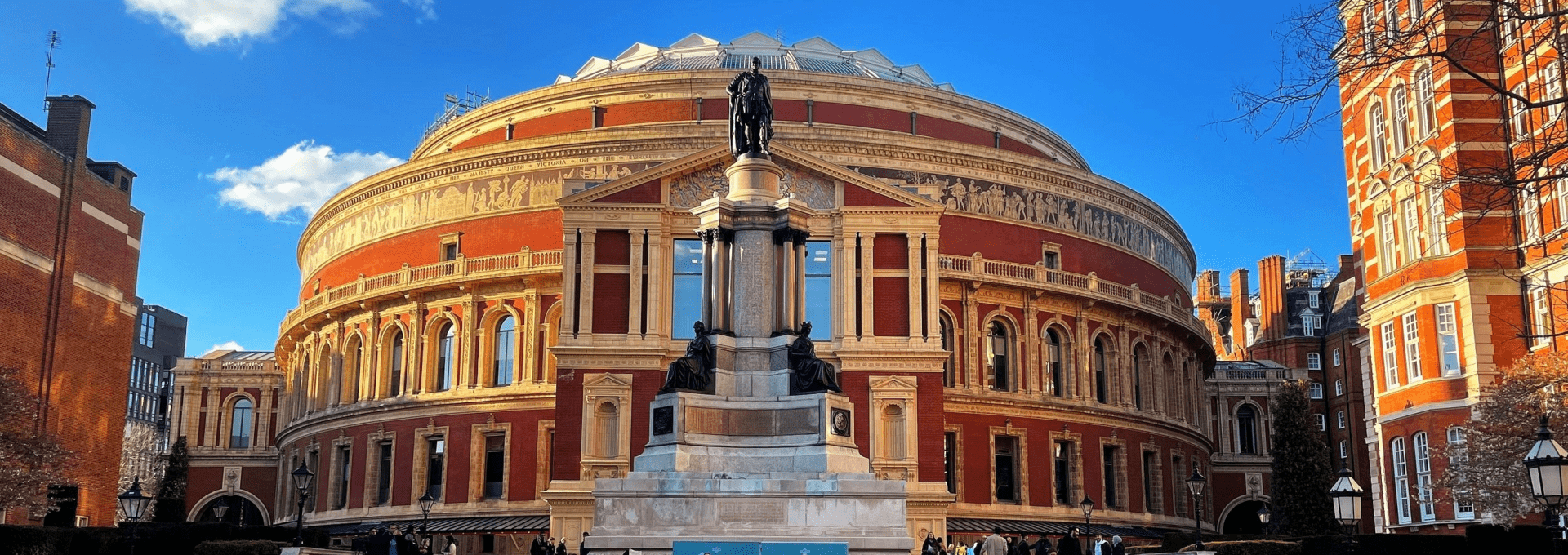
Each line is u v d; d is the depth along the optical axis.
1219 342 150.75
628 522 40.06
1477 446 50.16
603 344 70.94
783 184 74.62
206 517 115.88
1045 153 105.69
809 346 43.19
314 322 96.81
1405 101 61.19
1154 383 95.69
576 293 72.19
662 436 41.78
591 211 72.94
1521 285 55.81
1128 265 96.25
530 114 99.00
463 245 87.69
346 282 94.75
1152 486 94.19
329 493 90.88
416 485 84.38
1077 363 89.94
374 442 88.06
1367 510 117.19
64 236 71.38
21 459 57.81
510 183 87.25
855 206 74.19
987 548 48.28
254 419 118.44
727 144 73.62
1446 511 57.12
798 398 42.12
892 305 73.06
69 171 72.19
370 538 54.69
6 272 66.31
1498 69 55.31
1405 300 60.25
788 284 44.38
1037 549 60.09
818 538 39.59
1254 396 122.06
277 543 53.31
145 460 166.00
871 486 40.12
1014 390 86.50
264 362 119.25
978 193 88.25
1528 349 54.81
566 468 69.38
